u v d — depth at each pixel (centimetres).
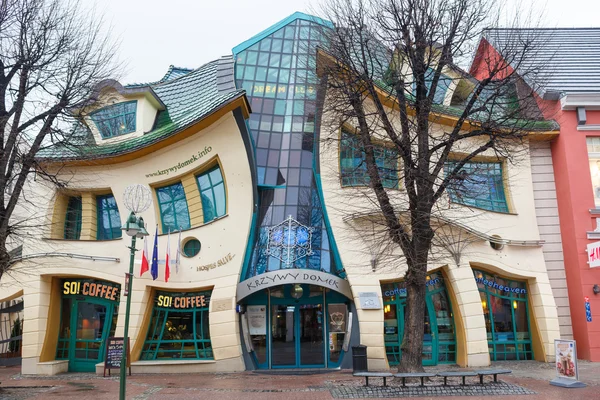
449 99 2223
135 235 1214
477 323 1872
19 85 1462
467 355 1844
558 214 2156
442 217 1791
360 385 1359
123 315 1900
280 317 1900
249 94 2288
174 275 1917
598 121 2150
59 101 1502
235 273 1861
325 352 1852
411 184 1434
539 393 1260
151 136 2062
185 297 1936
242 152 1950
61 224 2116
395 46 1529
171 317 1947
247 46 2466
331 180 1967
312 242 1900
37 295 1959
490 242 2033
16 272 1934
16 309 2227
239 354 1798
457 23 1486
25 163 1443
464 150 2067
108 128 2183
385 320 1909
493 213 2080
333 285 1770
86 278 2034
